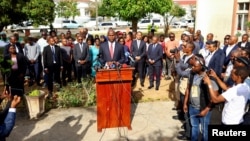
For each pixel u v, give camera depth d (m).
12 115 3.13
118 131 5.36
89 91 7.10
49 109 6.55
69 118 6.03
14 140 4.98
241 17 14.49
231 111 3.54
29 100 5.88
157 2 14.77
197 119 4.37
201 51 6.71
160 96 7.62
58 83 8.02
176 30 33.25
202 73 4.18
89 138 5.09
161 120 5.96
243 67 3.47
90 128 5.52
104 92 5.22
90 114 6.27
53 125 5.65
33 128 5.50
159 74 8.13
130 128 5.46
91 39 8.59
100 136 5.17
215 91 3.84
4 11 14.07
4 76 6.09
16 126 5.57
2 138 3.13
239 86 3.50
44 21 17.42
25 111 6.34
